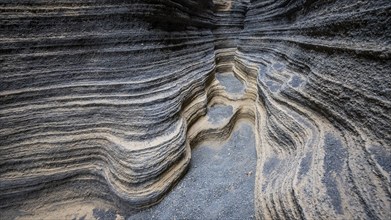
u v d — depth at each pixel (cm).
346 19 656
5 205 662
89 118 754
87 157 757
